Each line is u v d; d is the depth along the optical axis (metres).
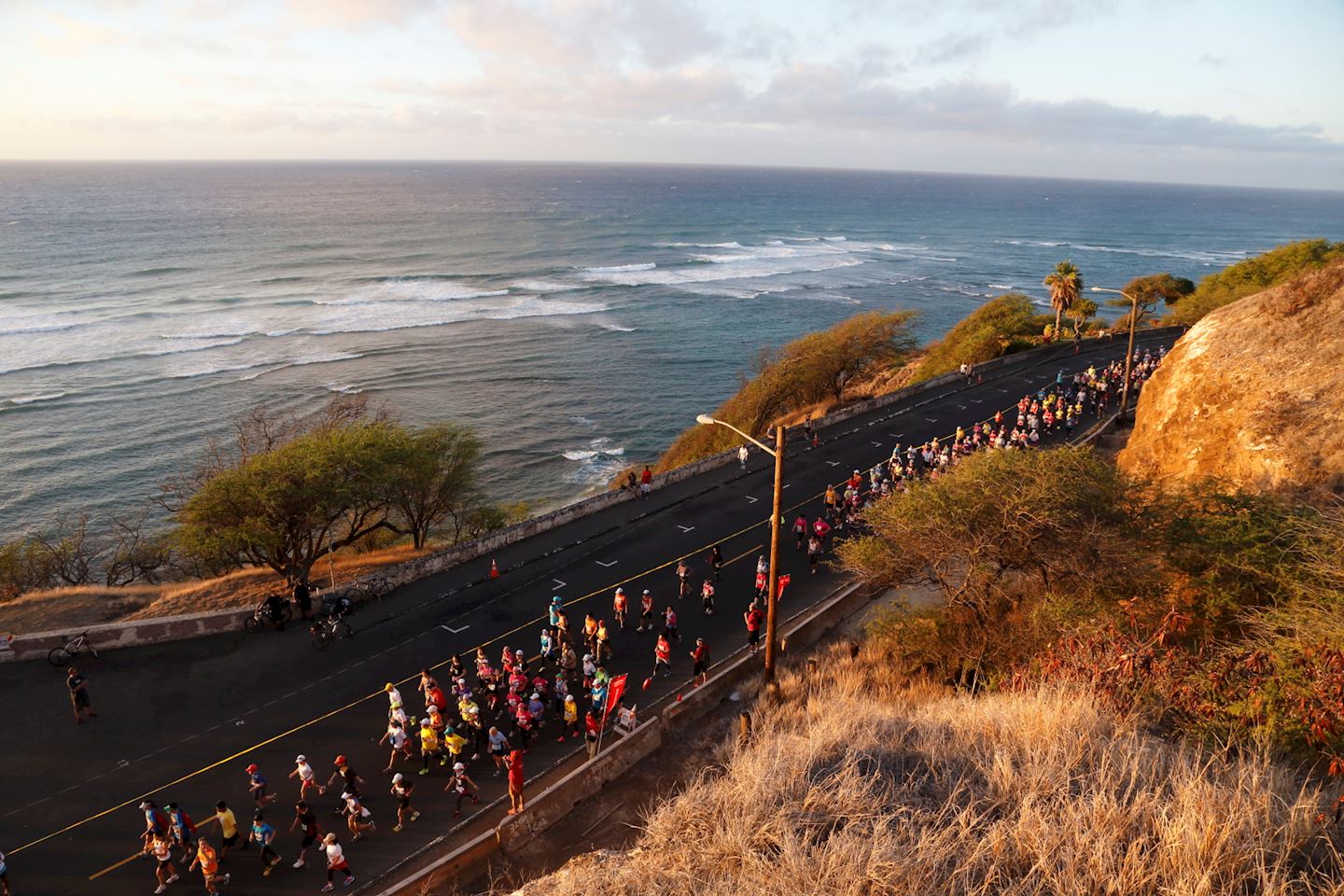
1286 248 69.00
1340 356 26.95
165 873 15.92
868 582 25.86
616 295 128.00
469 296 121.56
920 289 146.62
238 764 19.48
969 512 22.20
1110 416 48.72
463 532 42.06
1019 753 12.02
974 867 9.28
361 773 19.39
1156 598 20.27
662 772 19.89
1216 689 13.50
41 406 68.56
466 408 74.88
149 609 28.22
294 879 16.25
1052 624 19.78
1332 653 12.57
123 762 19.39
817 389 60.41
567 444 68.25
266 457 30.14
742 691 23.17
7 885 15.62
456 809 18.12
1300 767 11.47
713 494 37.91
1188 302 74.44
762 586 28.64
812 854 9.78
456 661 21.56
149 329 93.88
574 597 28.33
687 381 85.19
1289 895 8.20
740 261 173.75
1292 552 18.88
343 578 30.44
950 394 54.94
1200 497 22.73
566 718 20.95
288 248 161.50
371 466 31.44
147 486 55.97
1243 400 28.19
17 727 20.31
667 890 10.36
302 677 23.22
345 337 94.94
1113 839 9.23
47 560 38.50
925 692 21.61
